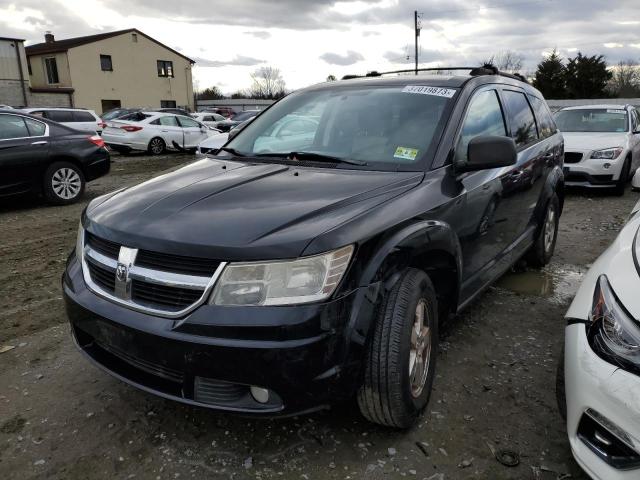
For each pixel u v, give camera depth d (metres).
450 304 3.06
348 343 2.18
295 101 3.86
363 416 2.58
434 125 3.16
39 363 3.32
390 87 3.58
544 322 3.90
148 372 2.38
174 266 2.22
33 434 2.63
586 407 1.95
